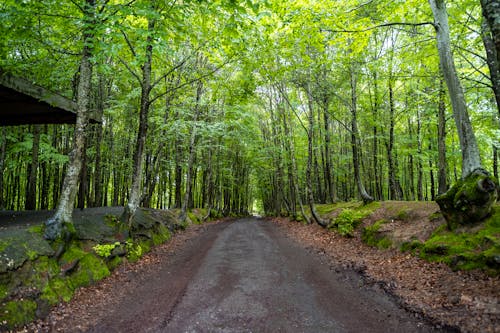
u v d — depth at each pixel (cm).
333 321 514
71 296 621
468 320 461
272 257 1035
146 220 1301
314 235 1490
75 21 822
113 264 830
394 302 579
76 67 1185
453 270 664
